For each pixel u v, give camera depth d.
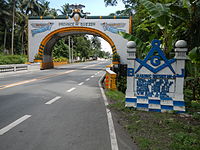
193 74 7.07
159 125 4.43
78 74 19.08
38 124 4.37
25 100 6.86
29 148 3.22
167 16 5.89
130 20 26.41
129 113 5.43
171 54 7.63
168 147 3.31
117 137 3.74
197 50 5.86
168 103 5.61
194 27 6.85
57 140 3.55
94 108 5.93
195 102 7.29
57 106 6.08
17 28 44.06
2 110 5.48
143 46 7.29
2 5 38.69
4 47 41.84
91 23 27.11
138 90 5.96
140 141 3.51
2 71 17.78
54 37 29.58
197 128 4.19
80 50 65.56
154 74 5.81
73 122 4.57
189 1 6.71
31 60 27.89
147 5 5.95
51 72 21.45
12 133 3.83
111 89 9.38
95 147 3.31
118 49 26.91
